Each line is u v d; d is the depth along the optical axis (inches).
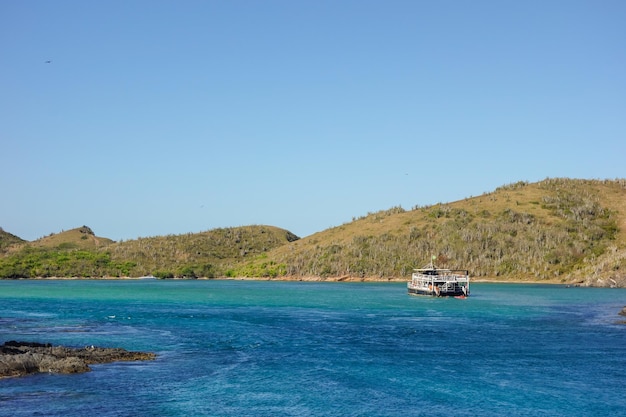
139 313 4394.7
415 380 2143.2
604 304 5231.3
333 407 1822.1
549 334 3250.5
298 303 5403.5
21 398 1838.1
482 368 2343.8
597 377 2201.0
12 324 3627.0
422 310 4680.1
